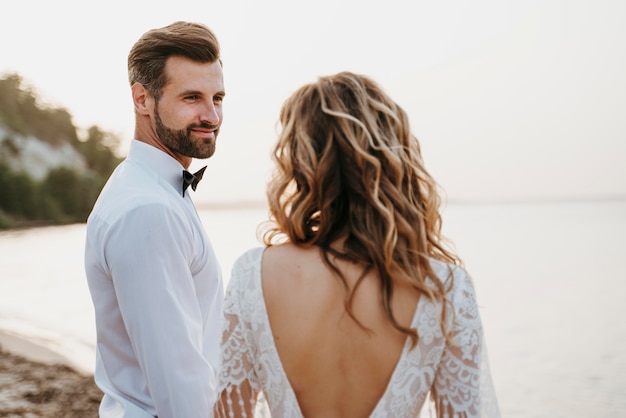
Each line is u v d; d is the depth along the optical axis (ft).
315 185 3.60
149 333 4.93
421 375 3.51
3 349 21.42
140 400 5.36
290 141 3.78
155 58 5.76
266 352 3.66
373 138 3.63
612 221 153.07
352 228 3.54
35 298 38.99
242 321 3.75
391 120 3.74
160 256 5.03
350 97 3.72
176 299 5.08
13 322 29.48
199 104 5.85
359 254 3.50
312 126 3.70
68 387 16.19
